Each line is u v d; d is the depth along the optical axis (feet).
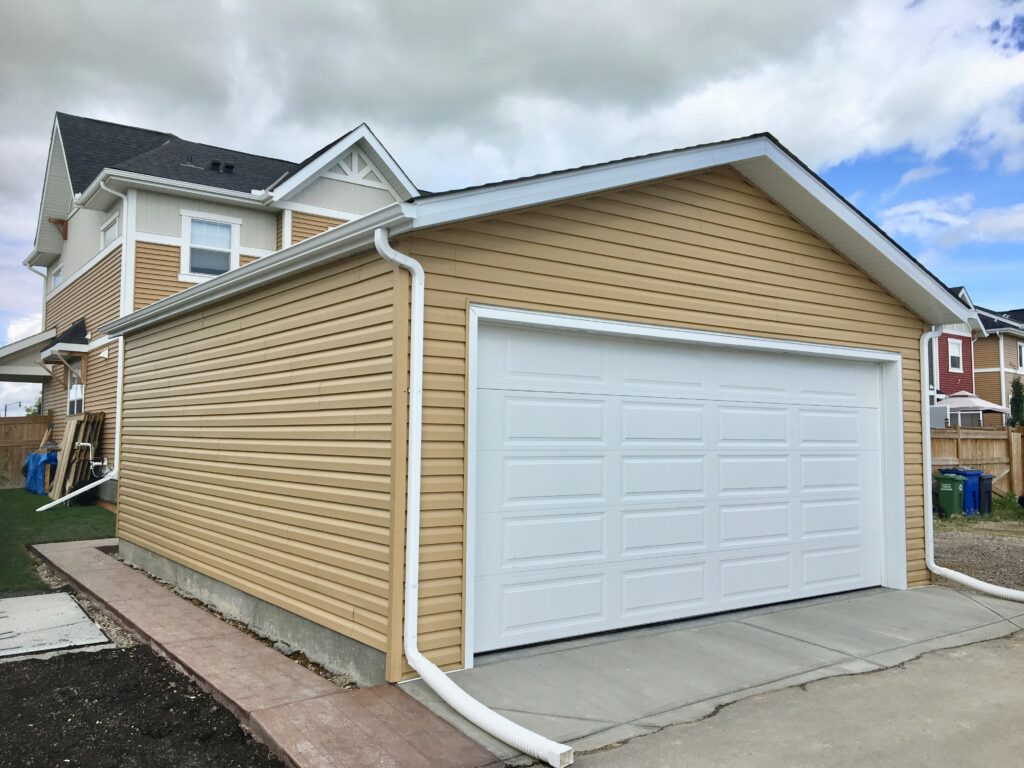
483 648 15.98
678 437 19.76
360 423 15.71
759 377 21.81
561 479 17.40
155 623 20.22
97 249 52.37
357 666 15.39
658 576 19.11
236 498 21.11
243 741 12.95
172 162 50.96
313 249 16.60
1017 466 54.54
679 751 11.79
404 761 11.29
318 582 16.93
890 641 18.08
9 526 37.99
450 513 15.08
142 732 13.39
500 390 16.52
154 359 28.04
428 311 14.99
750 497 21.26
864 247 22.76
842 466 23.82
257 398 20.18
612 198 18.24
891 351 24.93
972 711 13.65
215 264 48.88
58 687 15.79
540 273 16.81
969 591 23.88
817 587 22.75
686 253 19.71
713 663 16.08
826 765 11.41
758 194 21.61
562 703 13.57
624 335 18.37
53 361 58.44
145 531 28.09
